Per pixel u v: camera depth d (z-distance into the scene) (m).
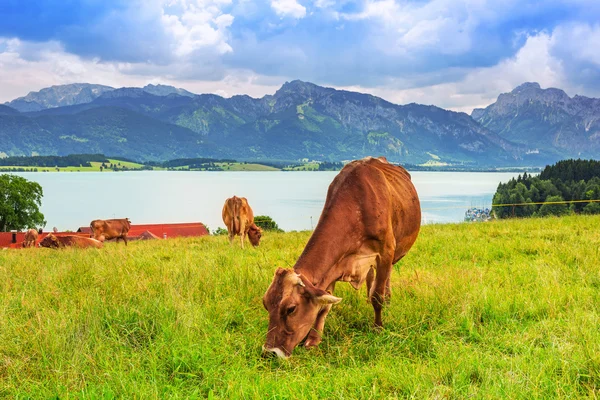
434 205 174.25
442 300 6.81
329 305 5.84
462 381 4.49
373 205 6.30
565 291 7.09
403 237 7.45
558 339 5.31
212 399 4.41
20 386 4.74
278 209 166.50
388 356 5.34
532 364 4.70
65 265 10.80
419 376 4.62
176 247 16.61
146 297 7.19
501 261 10.13
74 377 4.89
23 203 63.06
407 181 7.86
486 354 5.08
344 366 5.22
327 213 6.17
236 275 8.44
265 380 4.73
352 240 6.14
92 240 19.70
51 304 7.36
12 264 12.16
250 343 5.78
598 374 4.40
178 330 5.95
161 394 4.57
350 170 6.59
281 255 11.55
